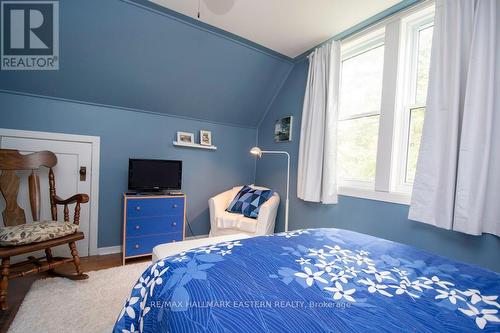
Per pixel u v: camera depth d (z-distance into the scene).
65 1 1.77
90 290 1.70
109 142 2.50
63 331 1.29
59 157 2.26
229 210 2.74
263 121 3.38
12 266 1.68
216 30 2.19
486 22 1.29
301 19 1.98
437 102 1.45
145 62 2.28
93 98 2.37
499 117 1.23
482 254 1.30
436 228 1.50
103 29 1.97
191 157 3.02
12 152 1.83
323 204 2.30
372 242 1.15
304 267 0.84
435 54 1.47
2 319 1.38
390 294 0.69
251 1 1.78
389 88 1.82
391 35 1.82
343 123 2.29
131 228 2.27
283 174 2.91
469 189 1.28
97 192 2.44
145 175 2.49
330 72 2.14
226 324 0.53
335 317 0.57
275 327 0.52
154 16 1.99
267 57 2.64
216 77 2.66
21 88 2.08
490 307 0.65
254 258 0.88
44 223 1.72
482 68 1.28
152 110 2.71
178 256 0.89
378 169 1.86
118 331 0.72
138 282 0.83
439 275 0.84
